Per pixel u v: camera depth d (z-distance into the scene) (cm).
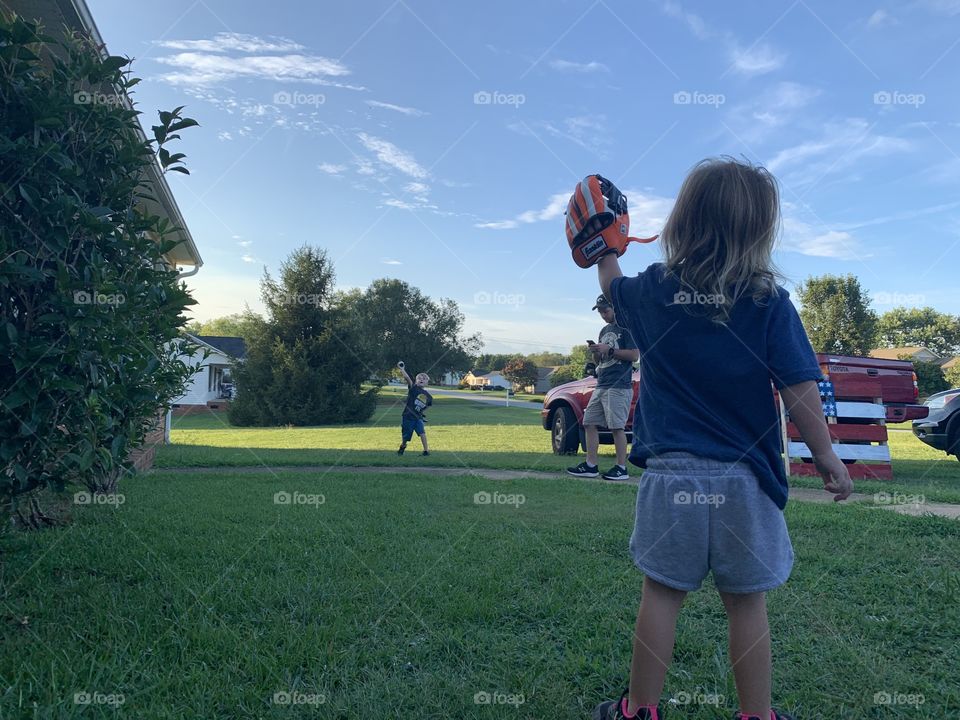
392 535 408
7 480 274
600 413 690
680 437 169
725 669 224
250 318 2619
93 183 307
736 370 166
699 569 168
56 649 228
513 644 246
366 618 266
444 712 198
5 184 264
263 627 257
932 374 4116
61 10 552
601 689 215
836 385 830
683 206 175
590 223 194
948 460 1125
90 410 294
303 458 898
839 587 314
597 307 683
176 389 538
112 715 187
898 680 220
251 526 430
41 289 288
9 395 261
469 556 358
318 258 2655
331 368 2588
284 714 193
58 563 332
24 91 274
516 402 4256
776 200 173
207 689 205
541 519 461
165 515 462
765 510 166
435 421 2255
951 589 304
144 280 324
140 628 248
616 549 379
